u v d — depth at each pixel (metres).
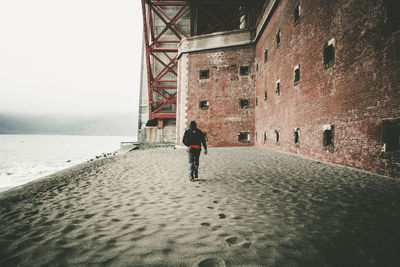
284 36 12.02
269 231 2.46
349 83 6.66
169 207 3.46
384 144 5.32
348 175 5.59
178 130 20.27
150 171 7.23
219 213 3.11
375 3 5.58
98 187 5.19
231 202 3.64
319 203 3.46
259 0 22.28
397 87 4.93
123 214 3.18
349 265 1.78
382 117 5.38
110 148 66.94
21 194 4.91
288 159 9.23
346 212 3.02
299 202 3.54
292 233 2.40
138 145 24.36
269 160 9.04
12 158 34.72
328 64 7.79
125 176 6.52
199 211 3.22
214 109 18.55
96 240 2.34
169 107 30.03
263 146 15.86
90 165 10.42
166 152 15.05
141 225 2.73
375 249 2.02
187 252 2.04
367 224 2.60
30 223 2.96
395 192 3.95
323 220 2.76
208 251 2.05
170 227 2.64
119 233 2.50
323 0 8.16
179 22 29.80
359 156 6.21
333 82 7.50
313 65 8.91
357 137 6.30
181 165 8.45
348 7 6.70
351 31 6.56
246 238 2.30
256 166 7.51
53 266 1.86
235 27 27.89
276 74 13.34
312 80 8.98
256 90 17.78
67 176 7.32
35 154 43.75
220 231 2.49
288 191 4.24
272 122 14.03
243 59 18.22
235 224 2.69
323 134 8.16
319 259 1.88
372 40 5.70
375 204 3.33
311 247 2.09
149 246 2.17
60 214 3.30
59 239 2.39
